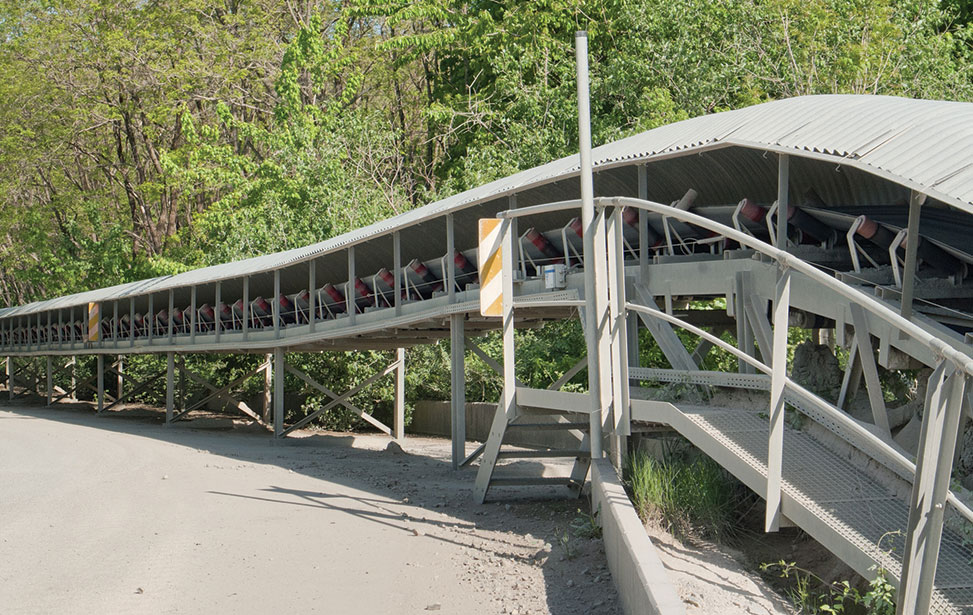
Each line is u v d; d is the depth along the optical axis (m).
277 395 21.52
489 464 11.38
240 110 41.47
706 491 8.02
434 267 16.56
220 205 34.28
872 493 6.35
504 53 29.53
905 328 4.61
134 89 38.25
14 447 18.86
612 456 8.81
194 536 9.04
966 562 5.61
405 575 7.48
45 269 44.47
